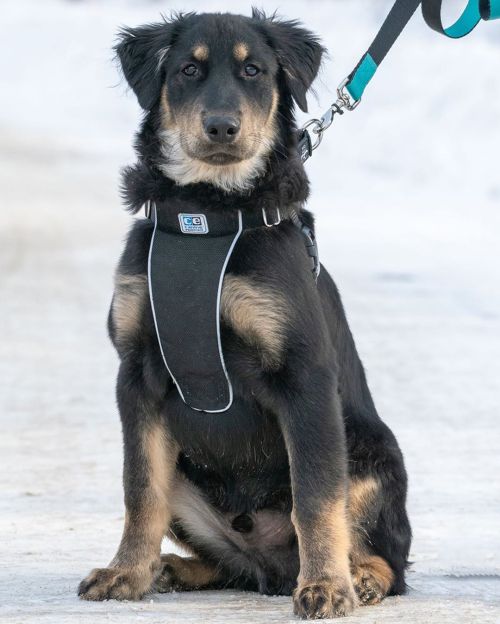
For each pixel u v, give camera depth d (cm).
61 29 12050
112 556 988
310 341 862
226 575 955
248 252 870
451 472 1316
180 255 873
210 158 895
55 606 827
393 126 5566
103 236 3822
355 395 948
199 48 941
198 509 933
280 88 967
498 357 2020
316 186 4997
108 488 1244
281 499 919
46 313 2467
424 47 6612
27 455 1394
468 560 995
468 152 5059
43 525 1094
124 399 900
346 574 829
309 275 891
